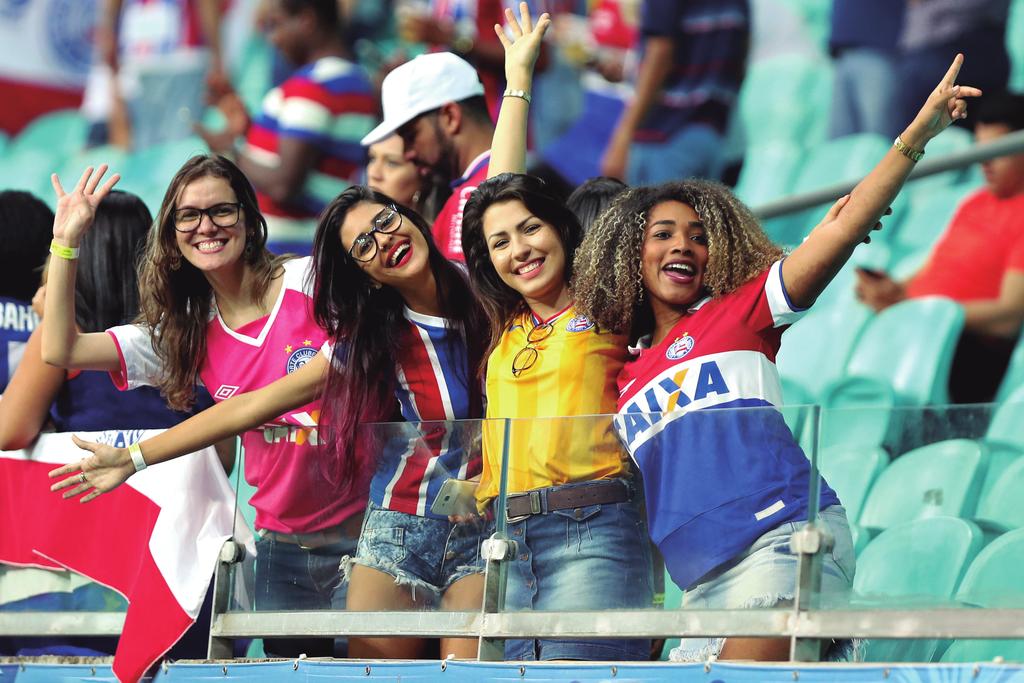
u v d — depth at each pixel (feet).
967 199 66.69
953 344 64.95
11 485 42.73
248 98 96.89
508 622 33.06
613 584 31.78
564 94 78.59
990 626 28.32
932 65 69.82
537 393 34.91
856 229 31.09
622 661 31.50
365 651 37.04
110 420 41.96
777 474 30.27
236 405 36.86
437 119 49.16
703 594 30.73
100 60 106.22
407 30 74.23
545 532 32.83
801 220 73.31
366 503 35.83
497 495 33.81
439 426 35.01
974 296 65.16
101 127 105.81
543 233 35.86
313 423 40.09
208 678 36.78
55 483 39.73
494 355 36.32
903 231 70.85
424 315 37.47
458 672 32.81
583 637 31.99
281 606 36.83
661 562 31.30
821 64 74.54
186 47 100.73
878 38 72.02
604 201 42.39
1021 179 64.64
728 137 76.79
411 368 37.19
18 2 108.78
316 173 68.90
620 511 31.96
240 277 39.68
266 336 39.42
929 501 31.35
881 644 34.55
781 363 71.15
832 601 29.43
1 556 42.65
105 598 40.75
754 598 30.04
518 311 36.73
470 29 73.72
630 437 32.01
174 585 38.14
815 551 29.43
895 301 68.33
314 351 39.11
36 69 108.99
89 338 39.78
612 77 78.02
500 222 35.94
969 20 68.74
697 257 33.76
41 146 108.27
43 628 41.57
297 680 35.19
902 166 30.63
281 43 72.43
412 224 37.14
